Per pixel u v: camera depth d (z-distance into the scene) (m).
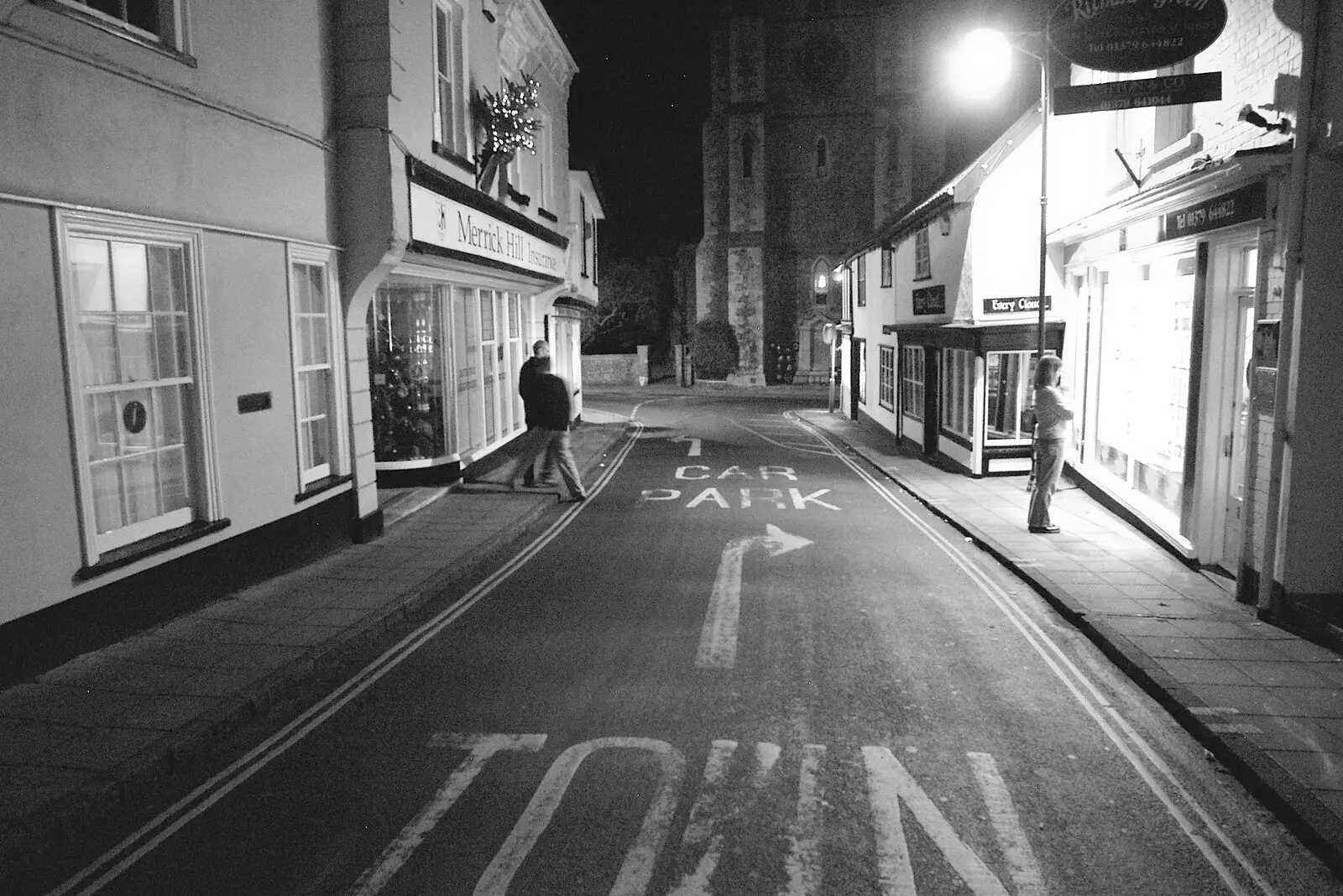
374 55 9.77
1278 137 7.66
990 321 15.21
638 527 11.77
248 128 8.12
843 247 43.91
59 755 4.87
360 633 7.08
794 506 13.30
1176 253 10.02
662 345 52.06
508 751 5.22
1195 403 9.14
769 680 6.33
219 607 7.66
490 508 12.50
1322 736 5.21
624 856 4.12
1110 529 11.13
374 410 13.59
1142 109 10.85
